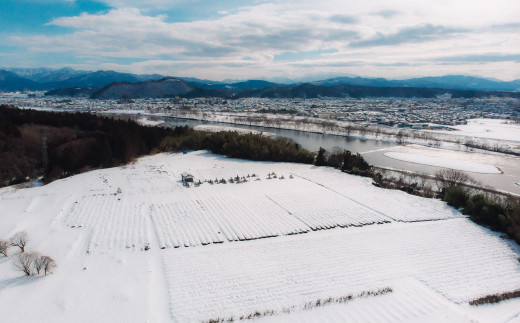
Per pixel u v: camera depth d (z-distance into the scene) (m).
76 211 45.44
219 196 53.56
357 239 38.34
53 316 24.16
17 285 27.48
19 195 52.34
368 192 57.47
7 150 70.88
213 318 24.69
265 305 26.27
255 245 36.41
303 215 45.69
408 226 42.59
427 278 30.69
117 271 30.50
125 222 42.00
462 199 50.34
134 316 24.58
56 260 31.81
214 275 30.31
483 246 37.56
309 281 29.64
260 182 63.09
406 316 25.22
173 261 32.59
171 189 57.31
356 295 27.64
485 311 26.33
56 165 70.75
